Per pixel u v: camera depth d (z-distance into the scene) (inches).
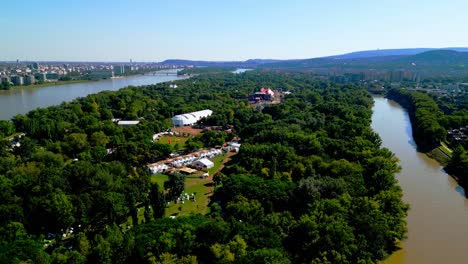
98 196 4810.5
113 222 4424.2
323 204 4409.5
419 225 4936.0
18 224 4023.1
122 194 5007.4
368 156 6501.0
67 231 4498.0
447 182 6663.4
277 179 5634.8
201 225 4028.1
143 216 4918.8
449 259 4128.9
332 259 3617.1
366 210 4404.5
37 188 4790.8
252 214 4443.9
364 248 3846.0
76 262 3459.6
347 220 4207.7
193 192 5826.8
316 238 3873.0
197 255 3710.6
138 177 5792.3
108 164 5994.1
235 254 3558.1
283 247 3818.9
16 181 5039.4
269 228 4069.9
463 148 7534.5
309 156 6791.3
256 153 6904.5
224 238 3826.3
